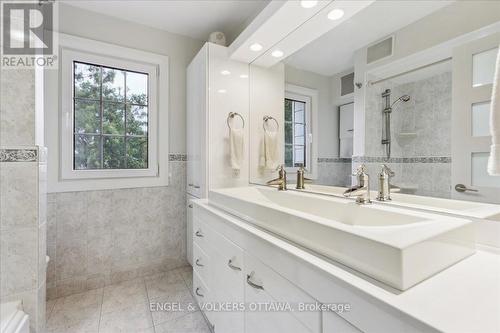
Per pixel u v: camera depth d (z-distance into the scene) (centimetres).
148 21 213
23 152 104
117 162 209
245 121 208
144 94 220
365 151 124
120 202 207
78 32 192
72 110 190
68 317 160
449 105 93
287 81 173
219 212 133
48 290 181
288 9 134
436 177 96
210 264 138
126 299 181
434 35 98
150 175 220
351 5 128
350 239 63
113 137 207
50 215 182
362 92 126
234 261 109
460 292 53
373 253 58
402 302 49
